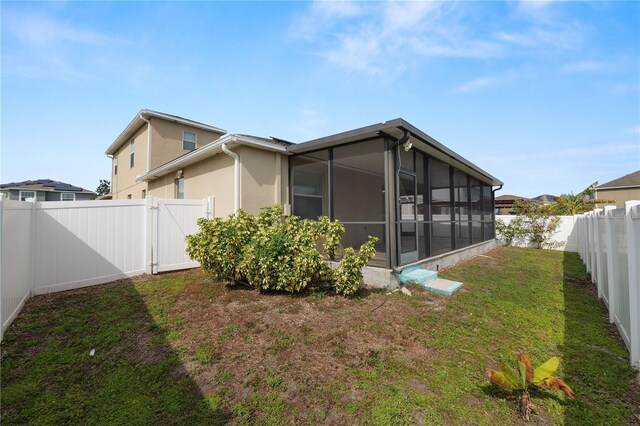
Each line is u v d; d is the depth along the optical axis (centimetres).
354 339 330
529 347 319
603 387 248
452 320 391
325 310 408
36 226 475
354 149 629
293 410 221
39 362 282
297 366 277
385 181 550
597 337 345
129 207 595
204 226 526
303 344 317
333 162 660
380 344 321
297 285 452
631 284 285
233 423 207
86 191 2897
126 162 1508
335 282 468
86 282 529
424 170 711
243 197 655
